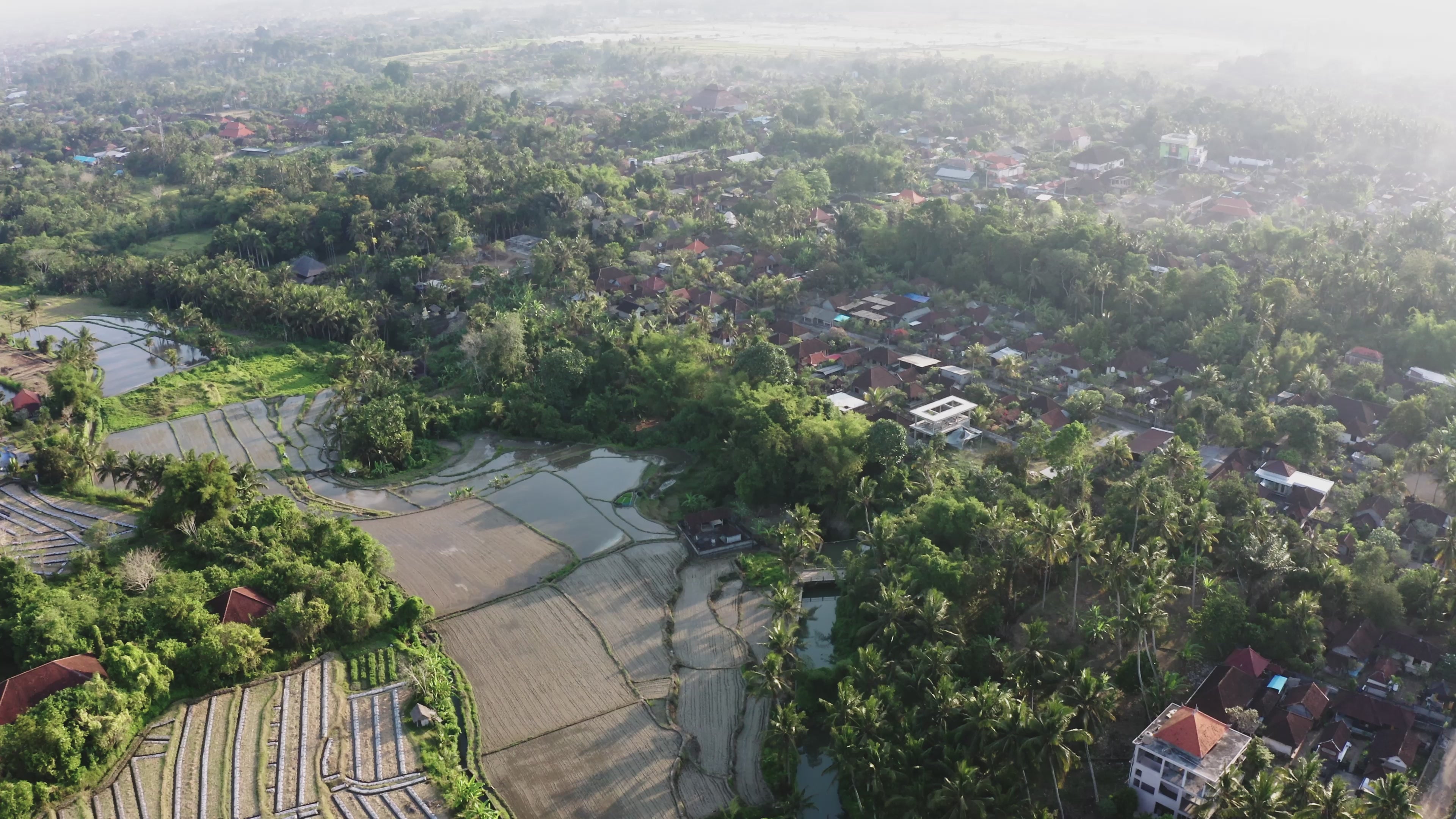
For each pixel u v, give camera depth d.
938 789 106.25
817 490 178.38
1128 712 127.88
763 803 116.50
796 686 131.00
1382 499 169.62
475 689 136.00
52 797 113.69
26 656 129.38
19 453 199.38
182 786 116.81
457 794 115.19
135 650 128.75
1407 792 99.75
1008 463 178.75
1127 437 195.38
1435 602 140.75
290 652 139.38
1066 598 151.25
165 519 163.62
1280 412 194.12
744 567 163.25
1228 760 108.56
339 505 186.38
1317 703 124.62
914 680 120.75
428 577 161.75
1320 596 142.62
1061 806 109.88
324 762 121.06
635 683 136.62
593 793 117.69
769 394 193.88
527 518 180.75
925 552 141.62
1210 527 145.38
